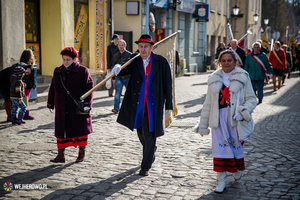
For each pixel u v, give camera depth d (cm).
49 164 552
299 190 452
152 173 514
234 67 462
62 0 1309
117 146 655
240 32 3950
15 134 735
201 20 2539
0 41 1061
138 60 512
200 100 1252
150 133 506
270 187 462
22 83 820
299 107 1119
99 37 1527
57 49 1324
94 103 1137
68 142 551
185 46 2494
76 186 465
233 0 3931
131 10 1783
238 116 443
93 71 1509
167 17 2131
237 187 463
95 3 1499
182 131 776
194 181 484
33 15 1317
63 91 536
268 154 604
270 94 1429
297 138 725
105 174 509
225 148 450
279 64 1533
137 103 505
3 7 1058
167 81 515
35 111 986
